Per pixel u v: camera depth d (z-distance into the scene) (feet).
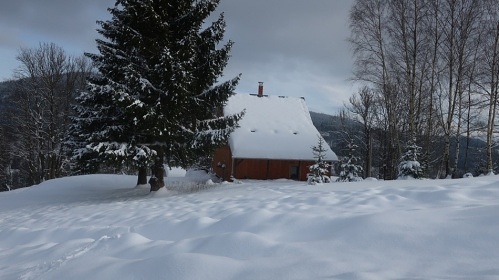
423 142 89.66
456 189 23.03
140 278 11.74
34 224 28.89
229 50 45.96
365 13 66.49
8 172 128.47
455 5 61.57
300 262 11.44
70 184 64.69
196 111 46.83
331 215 16.81
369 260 11.37
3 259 17.44
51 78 101.09
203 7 44.21
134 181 68.95
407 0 63.77
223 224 18.29
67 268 13.96
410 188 25.64
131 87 43.09
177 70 40.73
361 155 134.62
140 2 41.32
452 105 66.44
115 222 24.73
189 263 11.84
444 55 63.98
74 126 58.65
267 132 84.74
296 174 81.46
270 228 16.47
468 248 11.38
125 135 45.37
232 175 78.84
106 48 46.70
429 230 12.98
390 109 75.15
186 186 51.26
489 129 60.39
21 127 104.94
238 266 11.57
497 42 59.16
